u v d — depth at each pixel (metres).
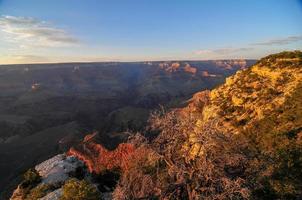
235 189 17.97
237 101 42.69
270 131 30.92
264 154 22.22
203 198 17.91
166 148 19.89
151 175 19.64
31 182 42.31
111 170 48.81
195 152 19.70
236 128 37.09
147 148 19.91
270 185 19.83
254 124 34.62
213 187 18.25
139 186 19.33
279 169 21.02
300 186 20.25
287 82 41.44
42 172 45.88
